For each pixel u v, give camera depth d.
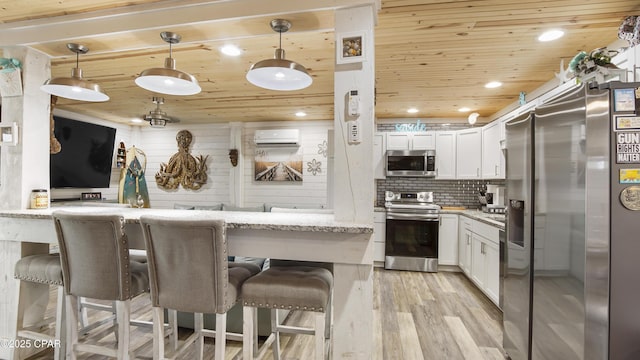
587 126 1.40
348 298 1.65
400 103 4.24
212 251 1.53
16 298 2.17
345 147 1.75
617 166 1.36
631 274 1.35
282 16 1.82
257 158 5.59
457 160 4.70
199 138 5.72
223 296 1.56
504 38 2.34
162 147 5.81
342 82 1.75
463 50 2.56
